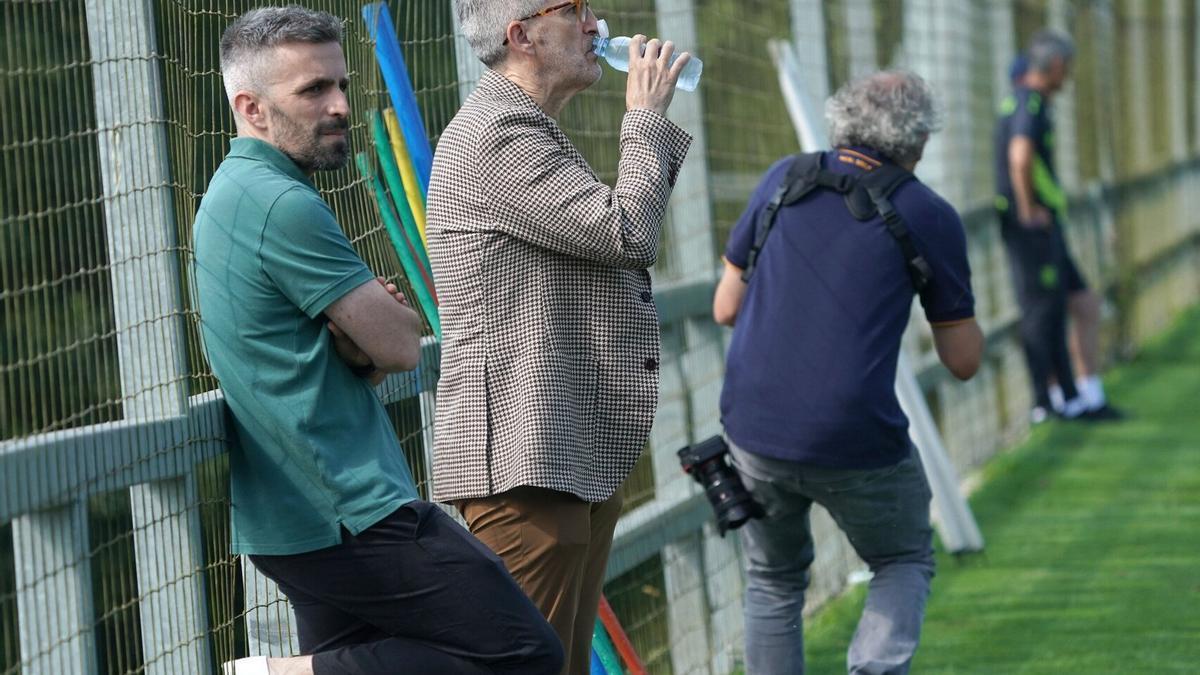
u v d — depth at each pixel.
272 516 9.54
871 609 14.16
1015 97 32.12
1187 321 51.78
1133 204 47.97
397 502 9.45
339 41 9.77
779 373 13.97
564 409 10.51
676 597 17.50
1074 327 33.91
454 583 9.53
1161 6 56.72
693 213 18.86
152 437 9.32
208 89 11.04
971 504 26.84
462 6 11.02
